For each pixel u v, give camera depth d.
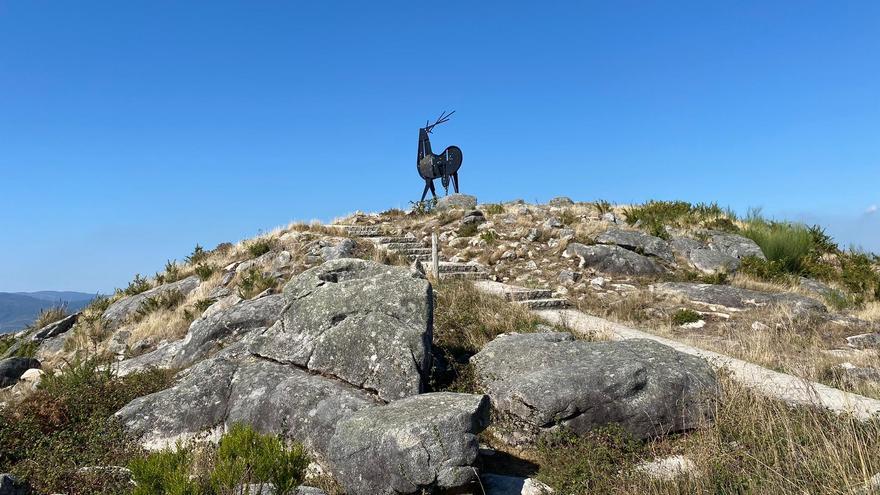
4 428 8.70
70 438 8.57
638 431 7.80
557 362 9.00
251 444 5.44
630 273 18.03
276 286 16.58
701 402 8.02
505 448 8.09
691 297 16.02
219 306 15.52
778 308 14.75
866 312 14.95
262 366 9.22
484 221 22.67
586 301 16.06
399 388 8.38
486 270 18.61
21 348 17.30
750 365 10.12
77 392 9.93
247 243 21.58
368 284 9.71
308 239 20.33
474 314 12.28
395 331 8.91
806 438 6.70
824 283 18.39
